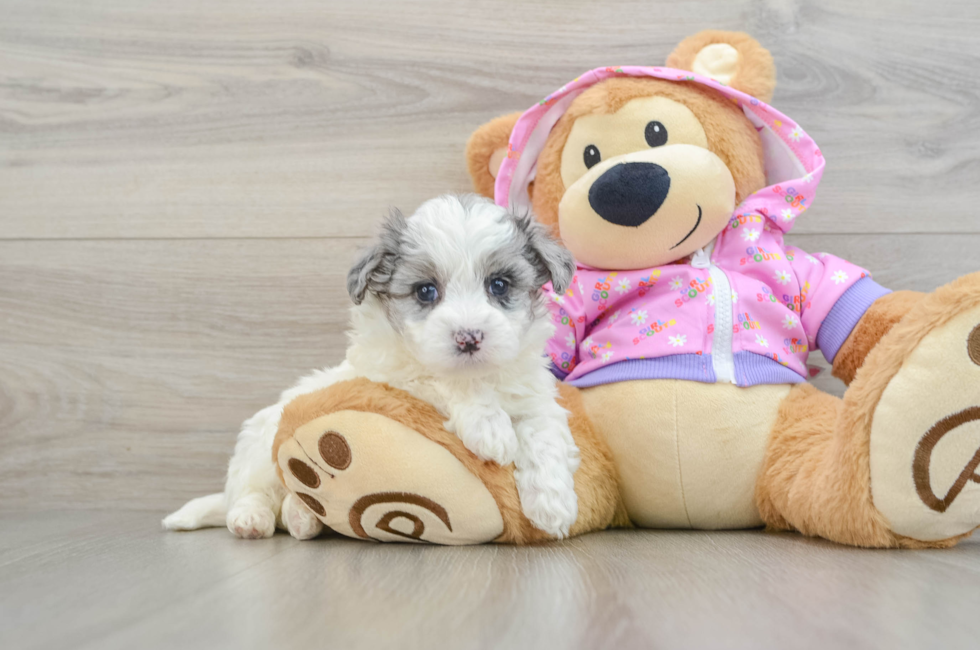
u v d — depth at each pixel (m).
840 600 1.07
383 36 2.45
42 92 2.50
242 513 1.78
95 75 2.50
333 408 1.57
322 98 2.46
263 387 2.45
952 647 0.85
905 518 1.50
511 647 0.86
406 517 1.59
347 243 2.46
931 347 1.47
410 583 1.21
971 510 1.47
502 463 1.60
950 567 1.33
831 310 1.95
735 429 1.81
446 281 1.66
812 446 1.73
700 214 1.90
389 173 2.46
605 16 2.41
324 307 2.46
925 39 2.37
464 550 1.56
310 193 2.47
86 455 2.44
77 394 2.46
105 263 2.48
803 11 2.37
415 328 1.62
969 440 1.44
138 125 2.49
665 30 2.40
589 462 1.83
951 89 2.37
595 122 2.00
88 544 1.73
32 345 2.46
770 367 1.87
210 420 2.45
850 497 1.56
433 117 2.45
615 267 2.02
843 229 2.38
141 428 2.45
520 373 1.73
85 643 0.89
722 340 1.88
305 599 1.10
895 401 1.49
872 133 2.38
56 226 2.49
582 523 1.76
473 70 2.44
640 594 1.12
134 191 2.48
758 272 1.98
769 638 0.88
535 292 1.78
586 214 1.93
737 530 1.88
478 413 1.59
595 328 2.08
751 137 2.03
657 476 1.85
